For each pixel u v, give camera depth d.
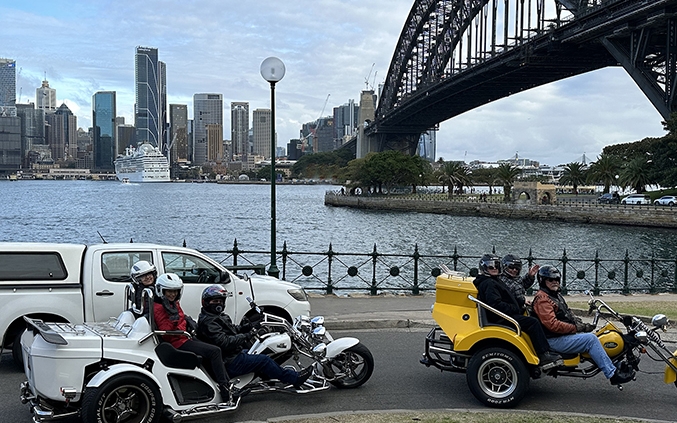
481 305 8.17
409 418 7.30
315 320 8.91
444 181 128.00
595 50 70.19
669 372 8.39
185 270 10.47
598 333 8.55
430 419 7.27
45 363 6.83
